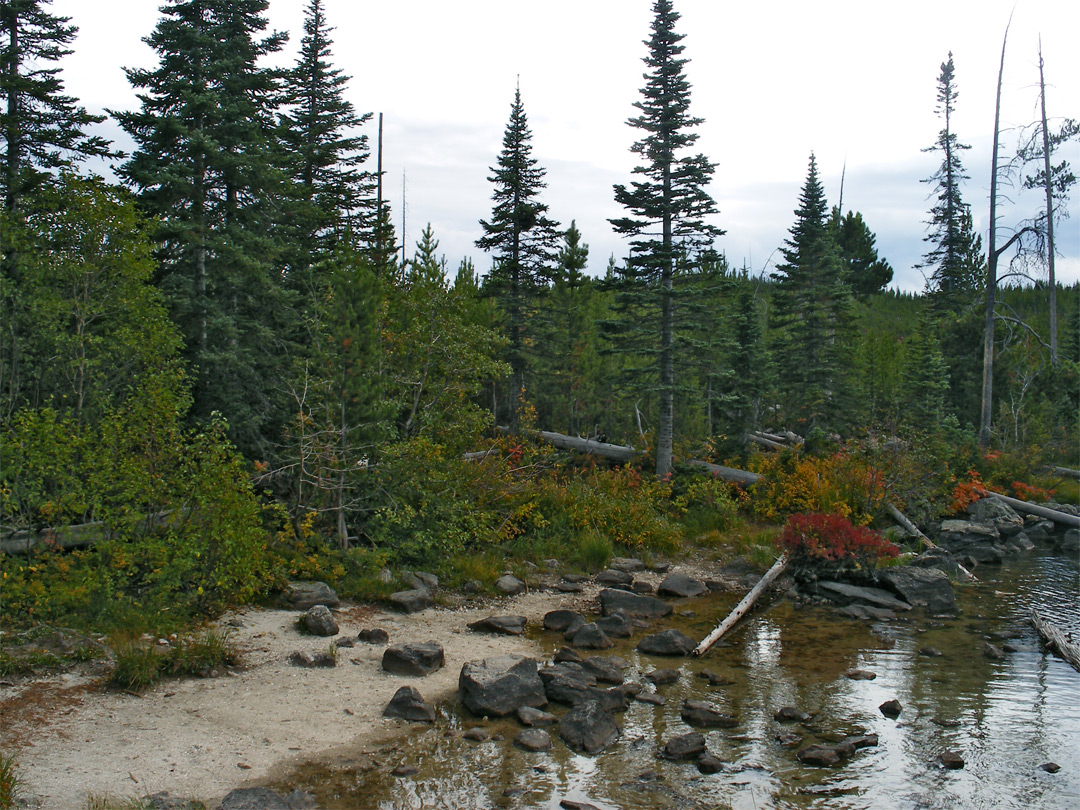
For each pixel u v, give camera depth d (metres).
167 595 11.54
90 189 15.52
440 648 10.92
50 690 8.73
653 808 7.18
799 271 43.22
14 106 20.64
